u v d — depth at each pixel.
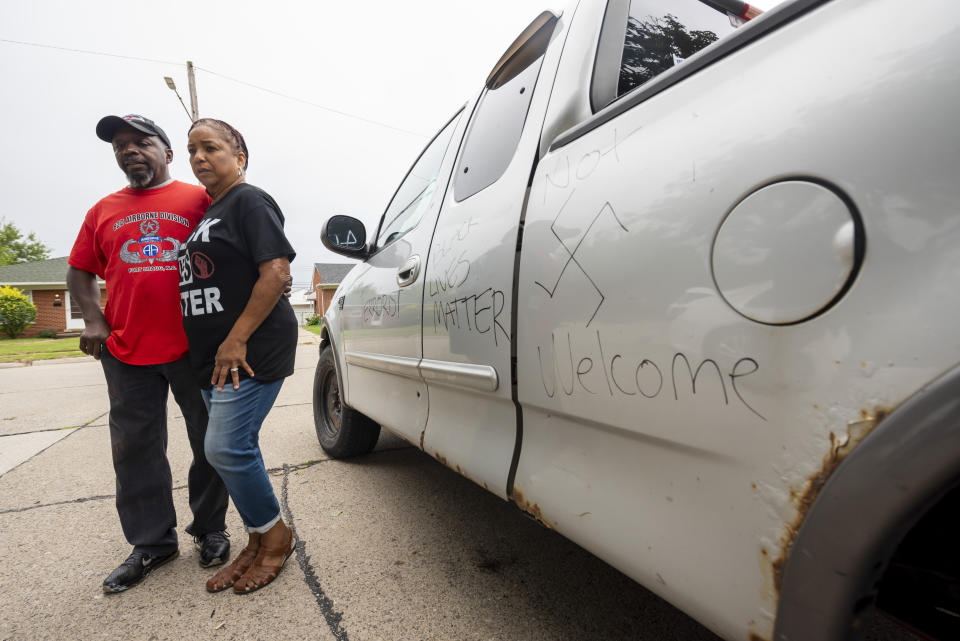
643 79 1.39
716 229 0.78
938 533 0.71
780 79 0.75
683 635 1.42
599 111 1.18
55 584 1.77
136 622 1.54
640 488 0.95
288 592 1.67
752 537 0.74
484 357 1.42
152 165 1.80
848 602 0.61
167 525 1.87
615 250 0.98
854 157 0.62
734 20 1.71
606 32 1.32
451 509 2.31
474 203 1.62
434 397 1.80
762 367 0.71
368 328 2.40
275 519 1.77
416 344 1.89
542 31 1.60
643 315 0.91
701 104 0.88
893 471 0.56
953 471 0.51
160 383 1.86
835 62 0.68
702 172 0.83
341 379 2.85
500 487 1.36
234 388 1.61
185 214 1.82
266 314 1.62
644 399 0.91
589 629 1.45
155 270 1.75
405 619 1.51
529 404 1.25
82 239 1.83
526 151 1.40
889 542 0.57
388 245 2.44
